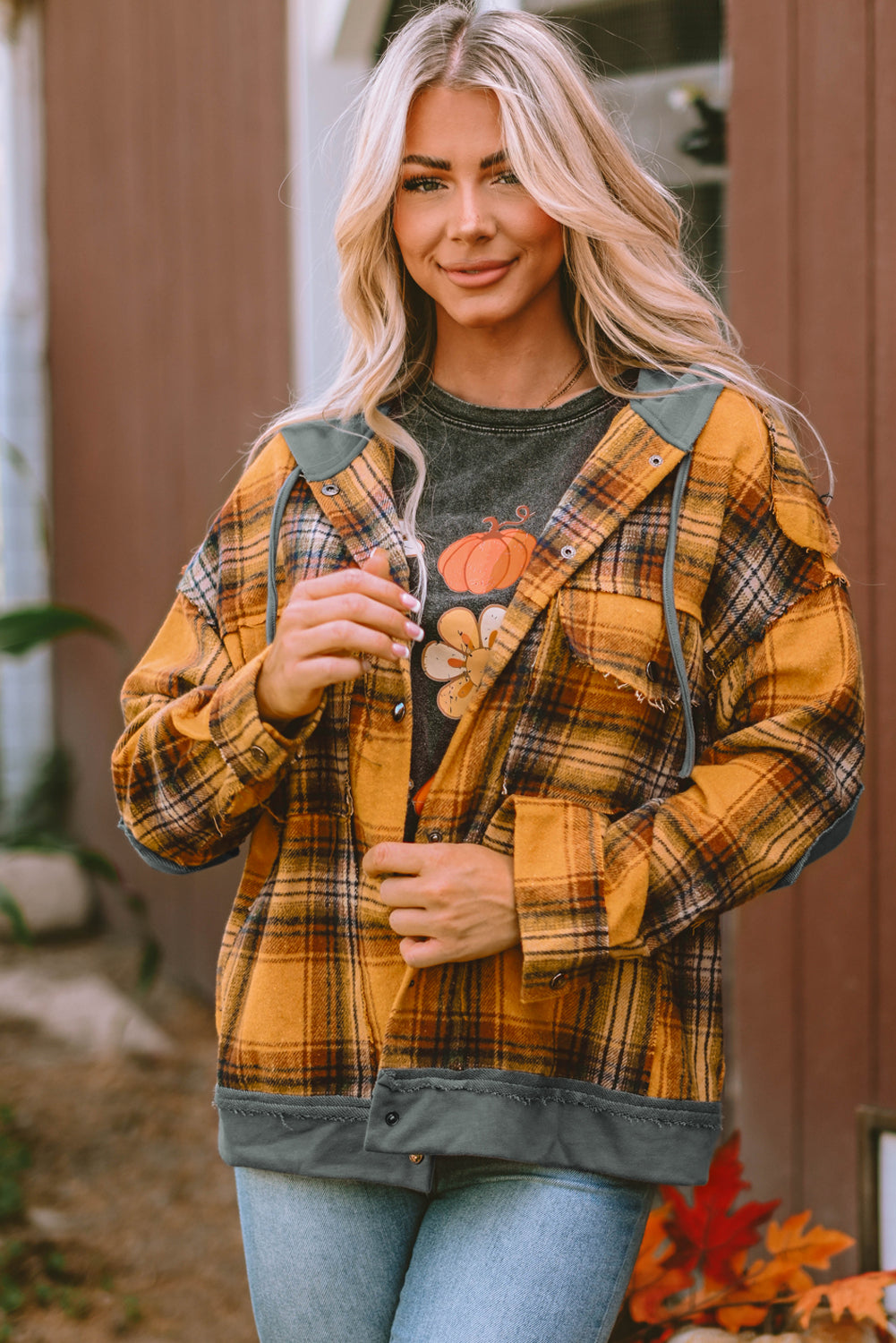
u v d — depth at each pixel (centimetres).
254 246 424
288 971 136
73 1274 305
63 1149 373
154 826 138
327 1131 134
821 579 132
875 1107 235
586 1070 131
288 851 138
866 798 235
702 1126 131
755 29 247
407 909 127
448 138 133
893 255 230
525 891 124
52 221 606
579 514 130
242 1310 289
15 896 574
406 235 137
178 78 473
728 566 131
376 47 380
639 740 131
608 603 129
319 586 125
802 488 134
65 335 597
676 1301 205
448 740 135
